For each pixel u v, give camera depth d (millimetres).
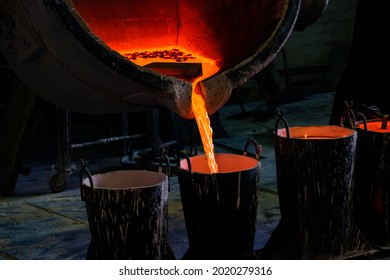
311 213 3527
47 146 6535
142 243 3055
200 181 3152
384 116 3904
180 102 3164
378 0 4812
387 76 4797
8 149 4977
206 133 3287
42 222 4316
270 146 6223
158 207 3074
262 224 4156
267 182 5027
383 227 3822
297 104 8047
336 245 3592
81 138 6680
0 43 3686
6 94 6230
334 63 8734
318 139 3447
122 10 4074
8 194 4973
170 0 4137
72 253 3783
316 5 4609
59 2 2973
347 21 8688
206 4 3982
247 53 3461
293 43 8586
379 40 4824
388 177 3771
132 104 3424
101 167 5680
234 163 3453
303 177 3492
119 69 3037
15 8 3326
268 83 8336
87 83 3281
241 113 7668
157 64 3566
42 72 3504
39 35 3262
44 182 5289
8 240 3994
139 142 6277
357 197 3887
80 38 2990
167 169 3174
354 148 3559
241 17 3734
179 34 4133
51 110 6742
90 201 3051
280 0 3467
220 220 3180
